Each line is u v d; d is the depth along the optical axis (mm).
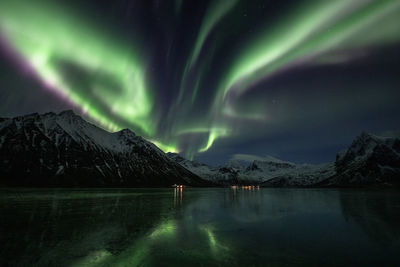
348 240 15672
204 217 26297
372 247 14000
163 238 16453
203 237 16750
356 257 12164
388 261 11531
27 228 19562
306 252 13086
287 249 13672
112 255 12695
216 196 73125
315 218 25219
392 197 60688
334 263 11266
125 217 25984
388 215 26766
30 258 12125
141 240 15883
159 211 31781
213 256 12438
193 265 11062
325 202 45844
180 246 14422
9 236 16734
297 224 21797
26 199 50688
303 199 56000
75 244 14812
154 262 11570
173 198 60500
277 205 40875
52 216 26172
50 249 13742
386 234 17375
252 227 20438
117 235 17312
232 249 13758
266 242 15312
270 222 22969
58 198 54594
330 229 19359
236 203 45375
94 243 15062
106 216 26562
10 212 28969
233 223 22453
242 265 11047
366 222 22438
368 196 66438
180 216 27016
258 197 66812
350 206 37156
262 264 11164
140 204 41812
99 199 53094
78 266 11047
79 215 27141
